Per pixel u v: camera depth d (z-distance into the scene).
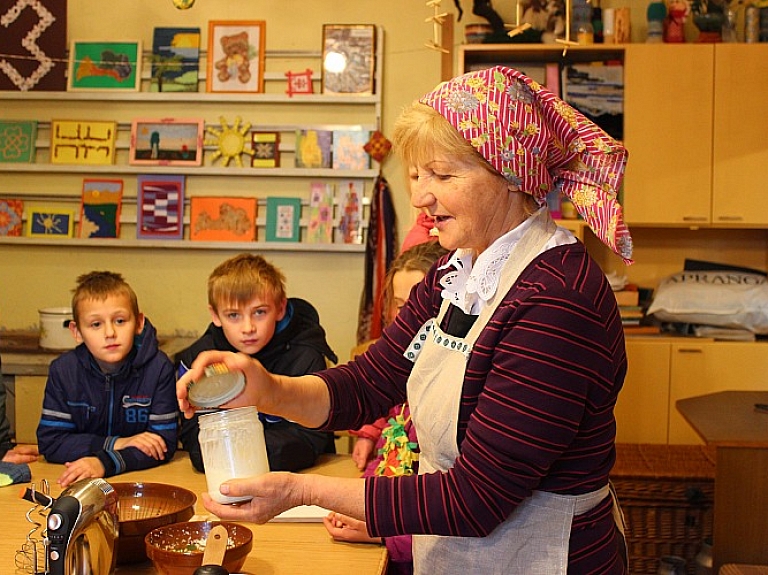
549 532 1.33
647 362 3.89
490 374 1.27
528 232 1.34
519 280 1.31
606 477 1.37
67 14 4.16
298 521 1.75
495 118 1.26
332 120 4.11
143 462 2.16
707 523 3.19
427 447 1.42
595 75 3.99
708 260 4.31
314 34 4.12
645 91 3.91
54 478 2.09
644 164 3.92
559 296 1.25
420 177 1.35
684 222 3.93
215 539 1.35
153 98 4.09
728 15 3.99
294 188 4.14
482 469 1.24
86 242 4.11
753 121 3.89
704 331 3.97
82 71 4.12
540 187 1.32
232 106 4.13
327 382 1.55
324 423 1.55
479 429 1.25
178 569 1.34
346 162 4.06
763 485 2.61
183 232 4.14
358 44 4.06
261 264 2.31
